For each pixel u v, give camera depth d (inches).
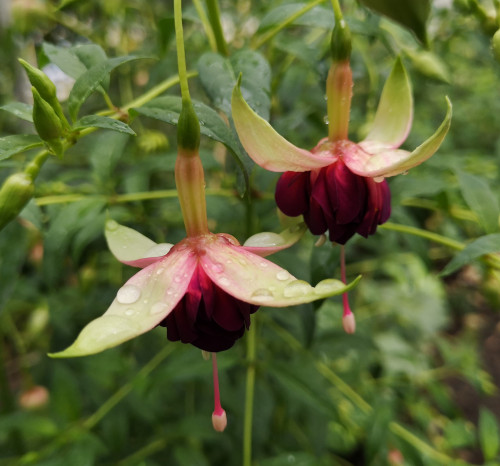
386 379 13.3
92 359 11.4
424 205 9.5
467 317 25.5
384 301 18.9
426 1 4.5
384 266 15.3
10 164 7.6
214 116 4.9
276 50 9.6
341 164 4.9
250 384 8.9
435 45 11.3
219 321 4.2
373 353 13.7
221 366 9.0
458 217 9.4
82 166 12.9
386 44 8.7
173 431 10.2
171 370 9.1
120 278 12.3
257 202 8.9
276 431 12.0
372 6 4.7
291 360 12.0
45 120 4.9
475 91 25.6
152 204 10.3
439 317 20.0
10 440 11.5
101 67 5.3
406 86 5.1
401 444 10.0
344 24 5.0
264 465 9.0
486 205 7.1
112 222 5.0
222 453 11.5
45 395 12.9
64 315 11.9
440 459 10.0
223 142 4.8
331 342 11.2
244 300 3.9
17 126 15.3
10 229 7.3
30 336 13.9
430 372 13.5
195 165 4.6
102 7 12.4
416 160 4.3
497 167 11.3
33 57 13.7
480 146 25.5
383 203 5.1
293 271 9.2
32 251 11.7
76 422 9.8
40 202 8.2
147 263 4.8
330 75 5.1
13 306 13.2
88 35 11.8
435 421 14.5
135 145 12.0
